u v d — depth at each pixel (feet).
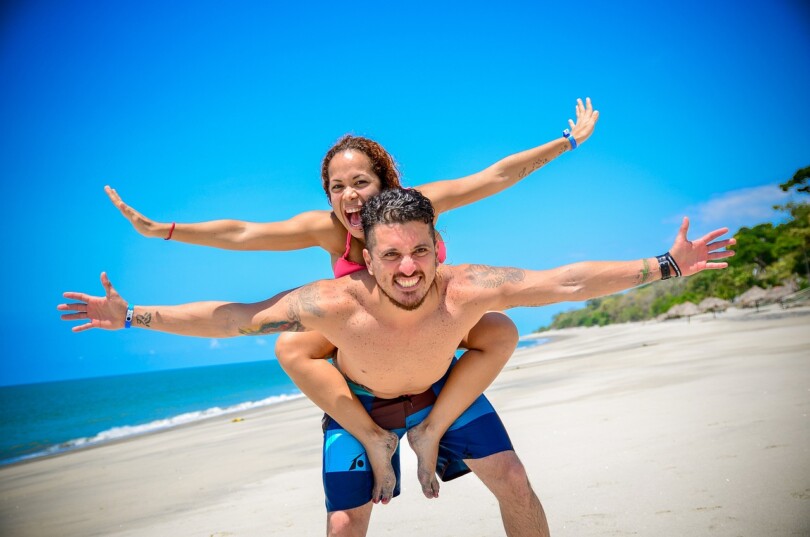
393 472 10.62
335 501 10.58
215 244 12.21
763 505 13.17
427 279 9.70
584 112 13.80
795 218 168.35
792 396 24.61
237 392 166.20
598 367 56.70
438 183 12.50
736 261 188.34
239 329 10.13
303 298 10.14
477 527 14.74
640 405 27.58
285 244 12.31
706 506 13.55
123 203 11.82
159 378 466.29
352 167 11.54
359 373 10.77
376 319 10.11
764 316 110.52
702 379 33.45
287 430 43.83
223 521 18.75
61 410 165.27
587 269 10.01
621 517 13.57
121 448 53.36
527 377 57.57
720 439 18.95
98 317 10.04
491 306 10.24
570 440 22.00
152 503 24.48
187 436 54.24
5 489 36.88
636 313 340.80
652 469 16.76
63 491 32.37
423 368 10.57
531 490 10.71
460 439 10.85
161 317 10.07
